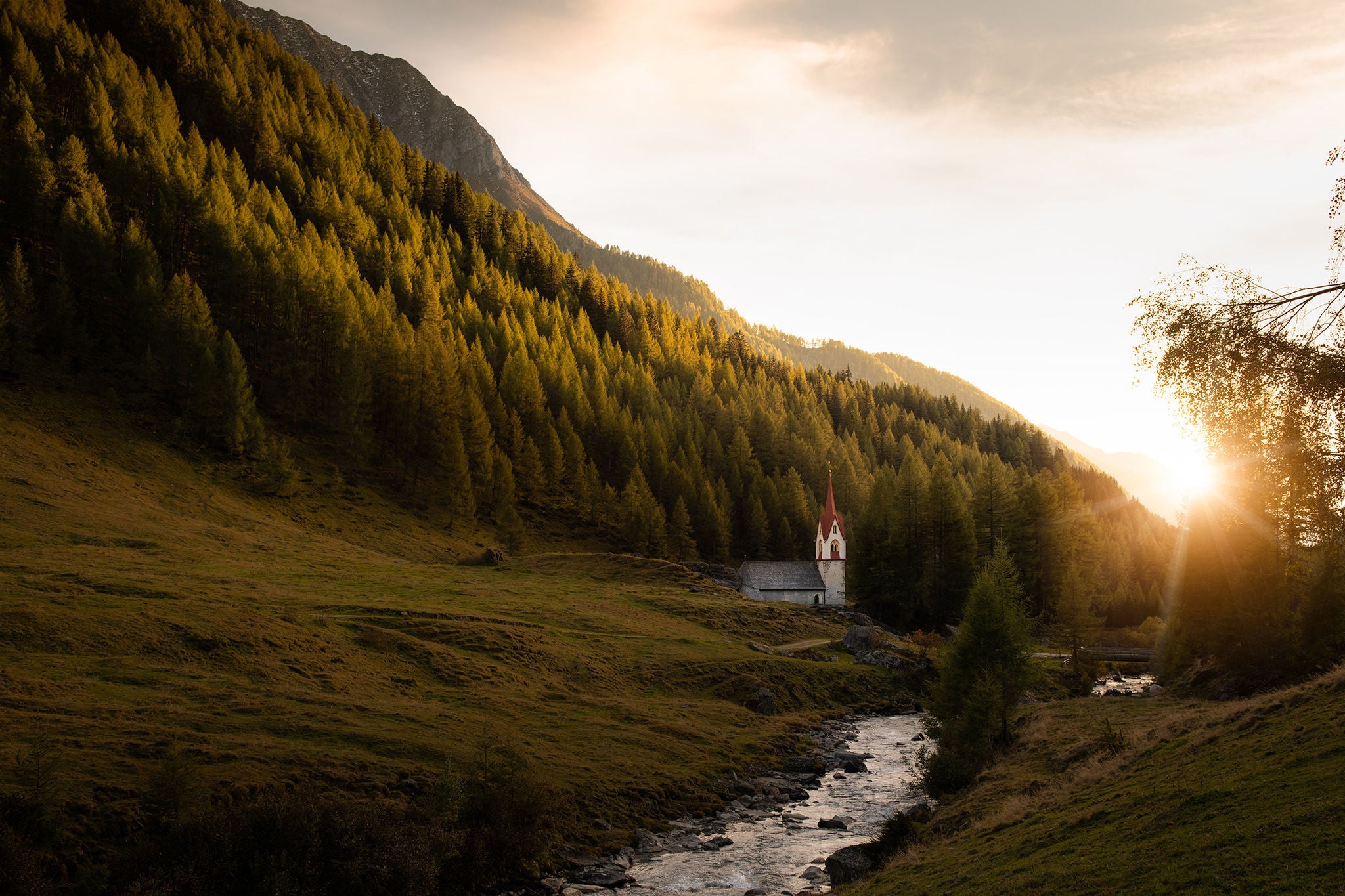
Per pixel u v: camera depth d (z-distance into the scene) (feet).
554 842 108.06
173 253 426.10
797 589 385.09
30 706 110.42
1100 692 222.69
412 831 90.89
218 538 249.55
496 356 547.90
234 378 333.42
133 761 100.94
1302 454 56.13
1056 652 293.43
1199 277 58.08
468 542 359.87
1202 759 79.77
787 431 646.33
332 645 166.20
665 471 495.00
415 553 320.50
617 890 98.78
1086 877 60.59
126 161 438.40
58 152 427.33
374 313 453.99
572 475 470.80
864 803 136.98
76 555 190.29
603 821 118.32
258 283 414.82
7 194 383.24
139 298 352.49
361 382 391.24
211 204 456.04
